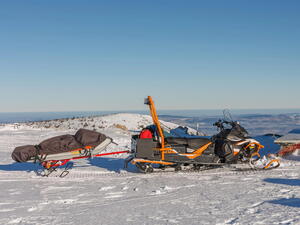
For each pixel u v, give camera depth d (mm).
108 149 13148
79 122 31094
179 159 7977
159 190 5969
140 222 4164
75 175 7902
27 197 5699
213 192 5832
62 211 4785
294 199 5160
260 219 4117
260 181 6758
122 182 6969
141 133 7898
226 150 8109
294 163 9109
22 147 7609
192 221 4141
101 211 4750
